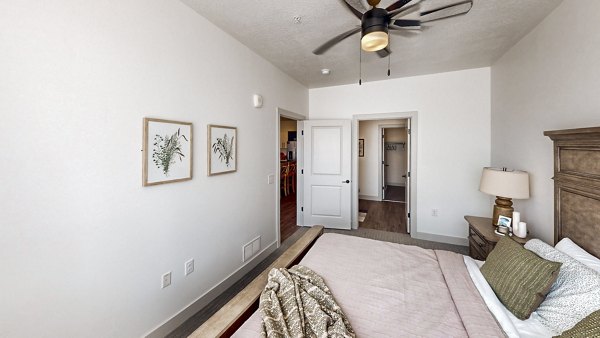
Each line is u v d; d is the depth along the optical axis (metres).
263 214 3.00
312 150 4.16
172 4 1.75
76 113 1.25
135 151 1.53
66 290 1.24
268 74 3.02
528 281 1.19
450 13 1.49
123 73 1.45
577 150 1.51
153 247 1.67
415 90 3.59
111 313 1.43
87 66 1.29
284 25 2.15
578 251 1.40
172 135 1.75
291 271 1.51
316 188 4.19
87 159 1.30
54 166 1.18
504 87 2.78
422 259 1.79
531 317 1.18
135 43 1.51
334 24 2.13
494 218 2.39
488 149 3.23
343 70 3.32
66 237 1.23
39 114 1.12
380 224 4.39
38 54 1.11
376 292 1.38
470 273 1.53
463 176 3.38
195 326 1.85
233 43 2.38
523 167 2.36
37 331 1.14
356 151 4.08
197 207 2.01
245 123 2.60
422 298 1.32
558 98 1.84
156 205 1.68
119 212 1.46
